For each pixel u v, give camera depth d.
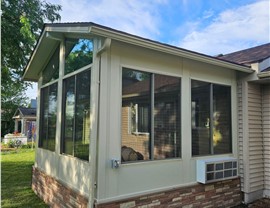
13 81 10.18
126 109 3.93
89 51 3.93
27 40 8.80
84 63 4.08
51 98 5.59
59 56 5.18
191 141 4.75
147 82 4.21
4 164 9.99
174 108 4.53
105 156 3.66
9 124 27.83
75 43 4.48
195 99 4.89
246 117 5.56
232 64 5.04
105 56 3.75
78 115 4.21
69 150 4.48
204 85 5.09
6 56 9.08
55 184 4.88
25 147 17.11
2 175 7.91
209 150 5.07
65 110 4.79
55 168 4.98
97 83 3.66
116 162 3.67
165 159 4.32
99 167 3.59
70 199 4.20
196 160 4.79
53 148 5.21
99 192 3.56
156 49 3.96
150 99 4.21
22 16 8.29
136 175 3.95
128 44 3.99
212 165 4.84
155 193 4.12
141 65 4.12
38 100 6.52
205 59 4.59
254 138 5.69
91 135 3.61
